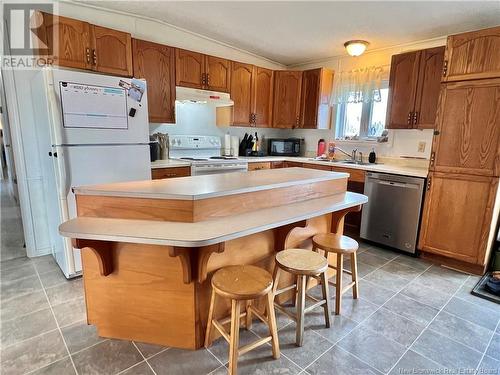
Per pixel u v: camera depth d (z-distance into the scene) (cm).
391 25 296
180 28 340
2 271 253
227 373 150
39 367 151
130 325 171
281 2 259
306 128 421
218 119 407
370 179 329
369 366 157
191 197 147
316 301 197
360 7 259
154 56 309
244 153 434
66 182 218
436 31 307
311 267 166
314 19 291
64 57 253
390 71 332
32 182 276
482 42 240
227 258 173
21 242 318
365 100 381
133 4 279
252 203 178
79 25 256
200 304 163
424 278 258
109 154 235
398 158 364
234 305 142
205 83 355
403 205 303
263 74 416
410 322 195
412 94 315
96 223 148
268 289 145
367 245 337
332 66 422
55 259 275
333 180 233
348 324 192
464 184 262
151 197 151
